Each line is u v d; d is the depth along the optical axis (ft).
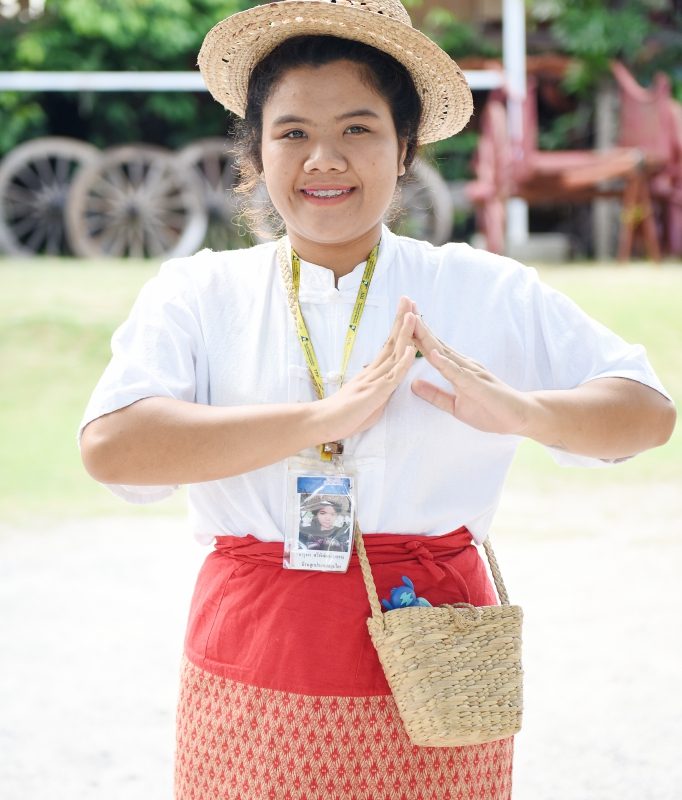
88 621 16.39
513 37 42.63
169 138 49.65
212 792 6.97
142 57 47.80
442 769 6.86
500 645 6.67
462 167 49.21
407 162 7.59
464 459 7.18
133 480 6.73
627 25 46.62
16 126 47.14
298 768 6.75
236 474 6.71
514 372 7.38
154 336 7.12
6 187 44.75
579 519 20.97
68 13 45.75
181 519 21.29
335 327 7.25
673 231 42.91
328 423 6.54
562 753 12.63
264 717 6.81
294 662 6.79
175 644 15.65
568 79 47.39
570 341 7.40
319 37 6.89
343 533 6.86
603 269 37.70
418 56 6.97
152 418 6.66
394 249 7.50
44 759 12.48
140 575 18.28
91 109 48.57
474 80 41.75
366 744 6.77
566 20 46.73
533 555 19.07
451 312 7.36
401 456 7.00
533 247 46.65
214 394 7.23
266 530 7.05
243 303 7.33
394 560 7.00
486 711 6.52
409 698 6.50
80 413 26.86
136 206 42.45
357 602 6.85
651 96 39.88
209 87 7.76
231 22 6.99
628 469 23.82
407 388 7.04
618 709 13.66
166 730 13.21
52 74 43.96
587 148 49.88
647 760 12.44
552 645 15.47
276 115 6.90
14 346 29.81
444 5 50.96
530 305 7.40
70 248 47.11
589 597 17.16
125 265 39.01
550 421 6.83
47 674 14.66
